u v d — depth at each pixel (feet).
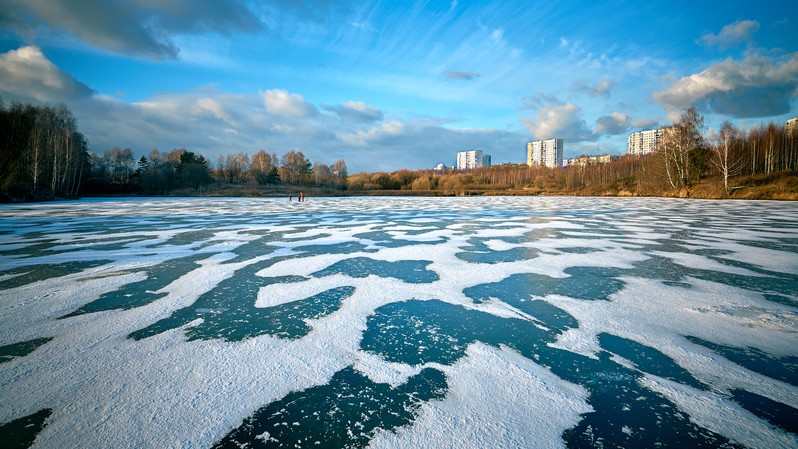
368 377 10.35
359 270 23.63
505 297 17.98
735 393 9.51
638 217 60.03
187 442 7.53
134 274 22.39
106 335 13.12
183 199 160.15
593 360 11.43
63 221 56.24
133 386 9.70
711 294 18.26
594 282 20.71
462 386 9.87
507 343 12.70
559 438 7.74
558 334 13.48
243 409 8.74
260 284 20.26
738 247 31.89
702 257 27.66
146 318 14.88
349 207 94.07
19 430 7.86
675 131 142.41
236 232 42.63
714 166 141.08
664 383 10.04
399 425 8.18
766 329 13.75
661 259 26.96
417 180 296.30
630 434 7.88
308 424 8.19
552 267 24.45
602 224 50.11
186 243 34.47
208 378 10.15
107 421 8.18
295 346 12.32
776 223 49.98
